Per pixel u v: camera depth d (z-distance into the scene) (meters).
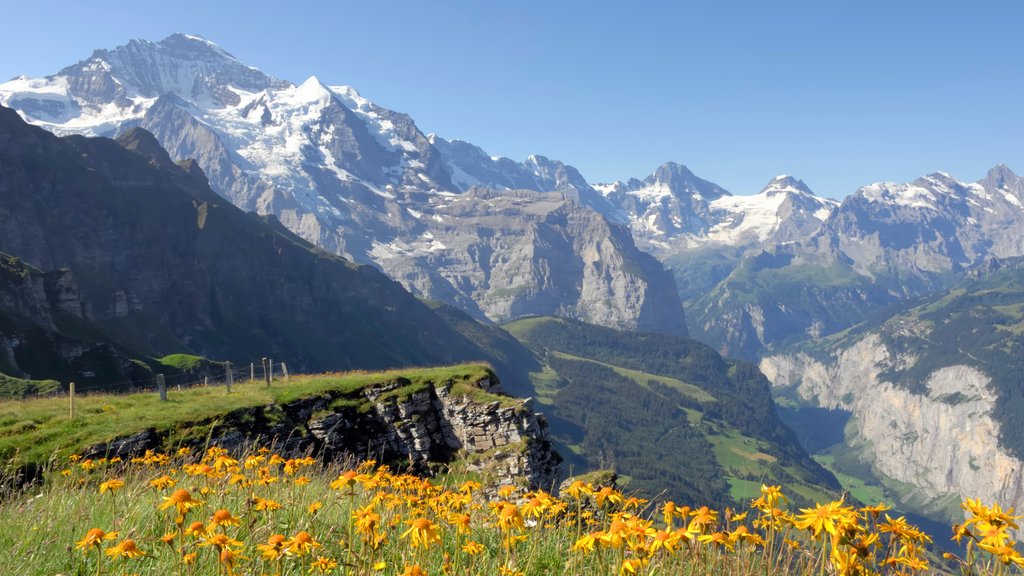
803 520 5.79
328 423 39.34
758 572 6.57
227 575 7.30
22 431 29.42
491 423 42.84
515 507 8.32
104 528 10.38
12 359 90.94
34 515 11.16
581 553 8.70
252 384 43.69
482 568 8.94
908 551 5.45
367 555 8.20
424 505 10.91
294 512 10.58
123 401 36.16
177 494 7.71
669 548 6.40
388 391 43.34
